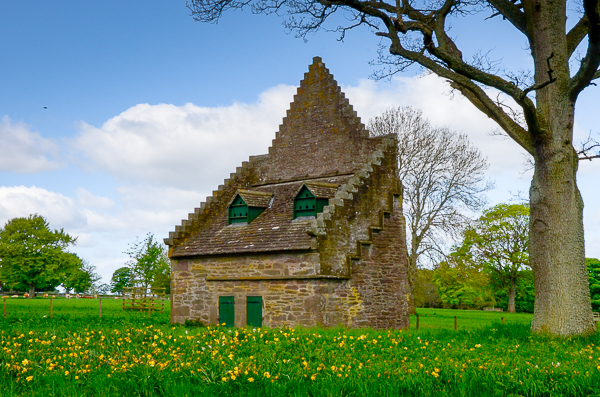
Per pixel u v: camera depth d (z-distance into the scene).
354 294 24.34
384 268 25.80
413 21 17.81
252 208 27.38
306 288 23.33
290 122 29.72
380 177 26.16
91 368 11.26
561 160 15.74
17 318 25.75
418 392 9.81
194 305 27.08
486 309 76.56
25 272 74.56
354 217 24.81
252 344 13.92
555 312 15.52
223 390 9.98
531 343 14.20
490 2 18.02
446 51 16.81
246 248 25.23
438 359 11.53
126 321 26.02
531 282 67.44
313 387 9.95
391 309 25.78
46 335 15.98
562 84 15.85
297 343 14.09
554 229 15.73
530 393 9.61
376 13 17.88
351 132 27.56
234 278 25.61
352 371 10.73
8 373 10.76
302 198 25.58
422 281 42.00
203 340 14.91
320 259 23.16
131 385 10.19
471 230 41.81
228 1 18.58
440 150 39.38
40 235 77.38
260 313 24.62
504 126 16.80
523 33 17.20
